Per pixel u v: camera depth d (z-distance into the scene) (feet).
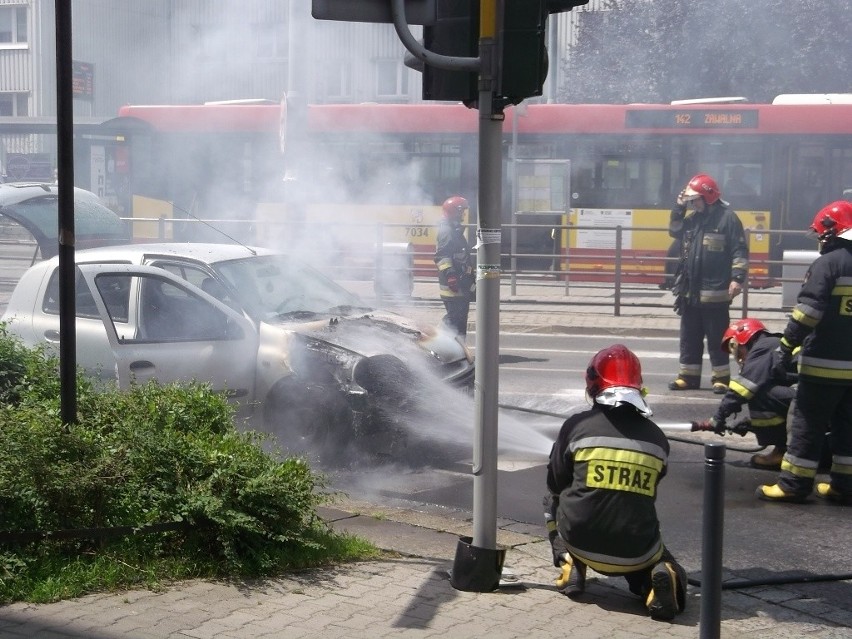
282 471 17.58
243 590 15.62
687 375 36.01
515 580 16.75
